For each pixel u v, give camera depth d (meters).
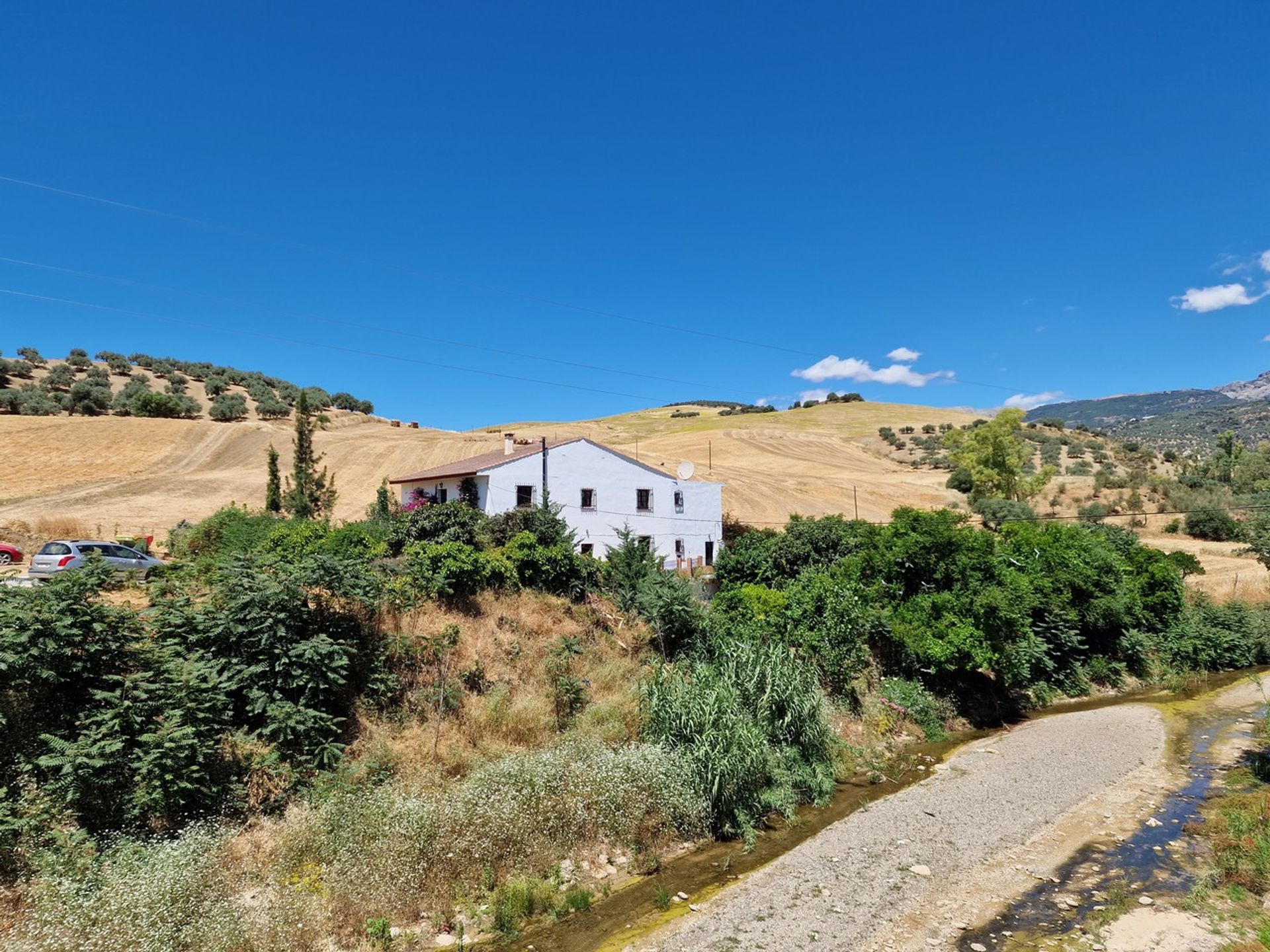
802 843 13.36
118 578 13.65
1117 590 28.33
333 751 12.99
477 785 12.35
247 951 8.70
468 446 76.75
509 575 21.25
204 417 106.25
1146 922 10.20
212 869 9.78
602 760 13.45
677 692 15.69
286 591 14.07
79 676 11.40
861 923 10.41
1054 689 25.56
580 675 18.34
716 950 9.73
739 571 28.66
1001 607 21.56
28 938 7.98
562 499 37.22
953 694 22.48
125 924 8.30
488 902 10.70
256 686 13.19
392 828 11.04
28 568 27.20
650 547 25.88
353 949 9.42
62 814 9.95
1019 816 14.40
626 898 11.18
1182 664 29.42
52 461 62.09
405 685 15.65
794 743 16.53
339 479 63.22
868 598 23.06
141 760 10.54
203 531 32.72
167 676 11.72
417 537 24.53
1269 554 36.78
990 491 67.62
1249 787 15.88
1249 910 10.37
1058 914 10.60
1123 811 14.62
